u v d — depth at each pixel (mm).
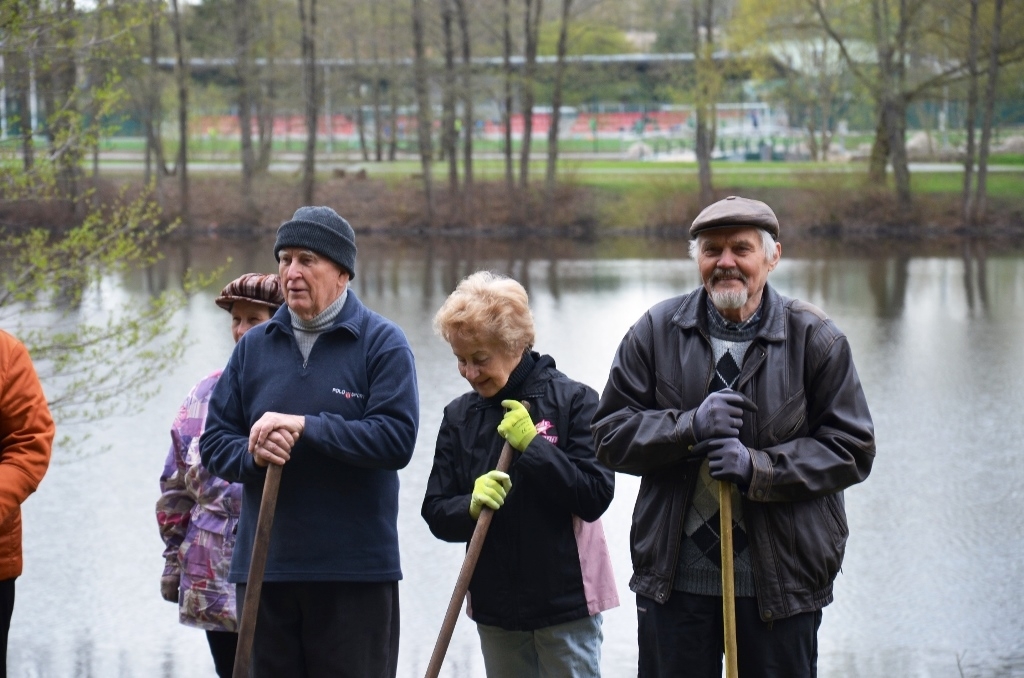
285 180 56500
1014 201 49469
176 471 5453
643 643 4664
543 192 53062
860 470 4402
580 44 60375
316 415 4824
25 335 9227
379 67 55000
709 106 52500
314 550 4746
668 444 4352
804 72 60531
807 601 4430
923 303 27641
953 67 49938
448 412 5055
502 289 4848
